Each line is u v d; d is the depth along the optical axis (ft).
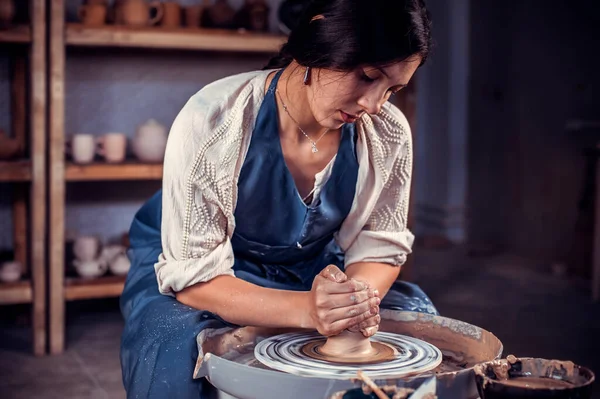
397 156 5.08
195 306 4.61
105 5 10.03
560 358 9.33
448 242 17.94
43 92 9.25
